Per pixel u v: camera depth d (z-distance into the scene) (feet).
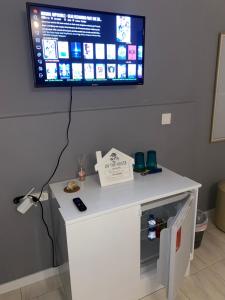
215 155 8.42
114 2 5.73
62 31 5.01
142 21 5.77
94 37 5.34
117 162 5.65
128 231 4.95
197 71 7.29
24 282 6.11
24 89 5.26
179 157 7.67
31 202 5.52
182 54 6.91
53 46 5.00
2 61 4.97
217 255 6.97
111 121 6.32
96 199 5.01
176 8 6.50
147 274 5.68
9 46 4.96
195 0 6.72
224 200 7.73
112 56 5.64
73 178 6.13
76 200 4.90
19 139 5.40
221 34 7.29
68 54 5.18
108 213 4.62
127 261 5.11
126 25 5.61
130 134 6.66
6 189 5.50
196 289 5.86
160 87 6.81
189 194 5.59
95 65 5.51
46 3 5.08
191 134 7.70
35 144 5.57
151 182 5.75
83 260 4.60
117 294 5.20
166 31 6.52
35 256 6.15
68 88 5.65
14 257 5.92
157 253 6.15
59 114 5.67
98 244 4.67
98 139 6.25
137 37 5.81
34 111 5.45
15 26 4.93
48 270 6.33
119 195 5.16
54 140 5.74
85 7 5.45
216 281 6.10
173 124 7.28
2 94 5.09
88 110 5.97
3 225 5.65
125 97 6.38
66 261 4.82
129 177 5.82
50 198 5.79
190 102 7.40
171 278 4.86
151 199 5.04
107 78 5.70
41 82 5.07
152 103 6.80
